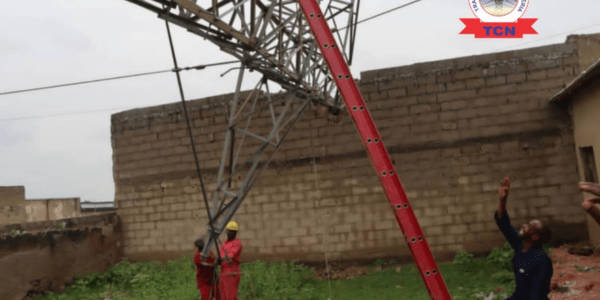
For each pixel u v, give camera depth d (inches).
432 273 141.8
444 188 477.1
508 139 464.1
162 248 572.1
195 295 400.8
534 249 137.3
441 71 481.4
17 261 463.2
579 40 450.9
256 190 534.0
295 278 433.1
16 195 970.1
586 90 389.7
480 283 359.6
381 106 494.0
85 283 503.8
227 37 285.7
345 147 509.0
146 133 585.3
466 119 474.6
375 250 494.9
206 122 557.3
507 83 466.3
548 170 453.7
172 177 571.5
